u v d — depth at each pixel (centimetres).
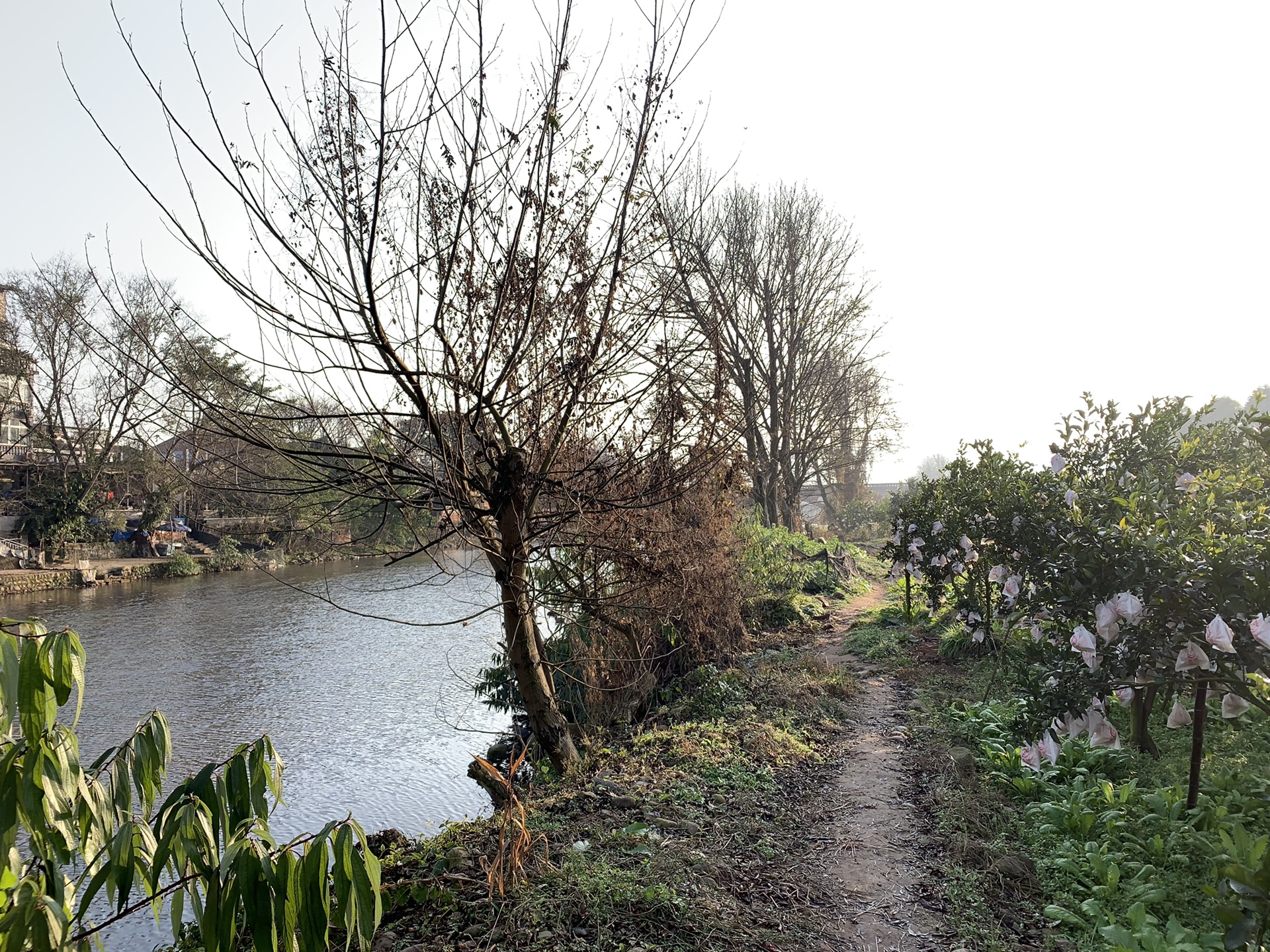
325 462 538
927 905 443
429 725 1143
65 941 227
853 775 659
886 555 1342
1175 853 448
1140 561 444
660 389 639
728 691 904
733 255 2194
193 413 491
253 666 1531
